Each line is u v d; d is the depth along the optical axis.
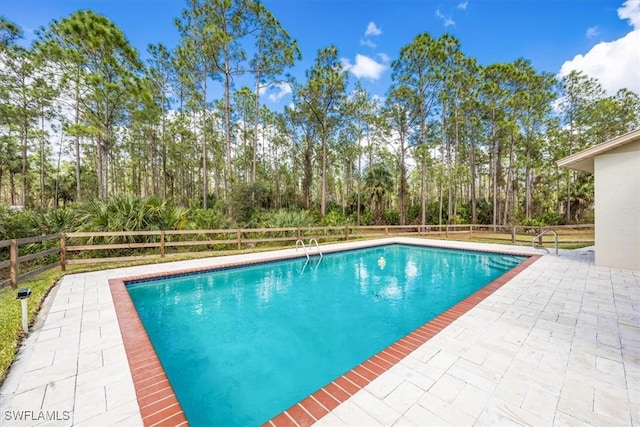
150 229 7.82
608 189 6.18
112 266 6.63
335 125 18.83
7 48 11.98
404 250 10.55
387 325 4.23
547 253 8.23
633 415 1.82
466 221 20.92
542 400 1.97
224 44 13.46
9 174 25.38
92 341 2.97
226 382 2.86
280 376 2.96
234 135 24.28
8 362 2.53
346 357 3.34
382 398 2.02
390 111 18.39
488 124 18.80
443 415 1.84
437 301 5.25
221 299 5.31
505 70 16.73
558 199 22.52
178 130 19.19
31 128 18.38
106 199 8.08
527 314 3.62
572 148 19.77
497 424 1.75
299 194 27.91
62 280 5.46
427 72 16.56
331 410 1.91
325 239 11.75
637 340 2.88
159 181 27.36
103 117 10.90
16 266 4.86
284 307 4.93
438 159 20.33
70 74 10.19
